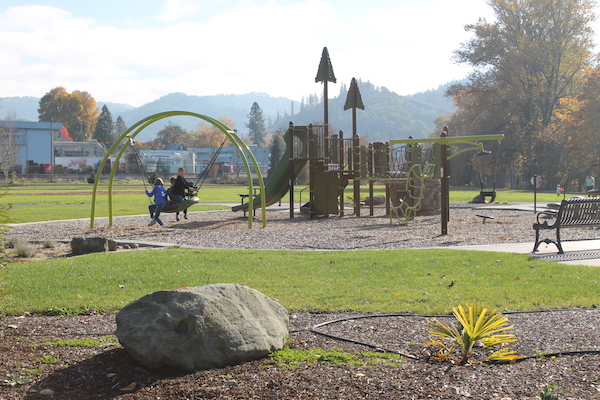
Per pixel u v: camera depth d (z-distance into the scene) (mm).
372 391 3859
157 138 188625
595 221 10969
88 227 16750
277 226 16953
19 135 88812
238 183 74875
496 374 4141
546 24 58969
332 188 21375
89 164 103250
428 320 5426
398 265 9141
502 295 6945
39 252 12055
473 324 4500
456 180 67875
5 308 6133
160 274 8570
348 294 7203
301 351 4762
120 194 43625
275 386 3980
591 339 4938
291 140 20594
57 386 4016
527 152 61219
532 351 4664
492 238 13242
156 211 16578
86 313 6445
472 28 62656
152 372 4316
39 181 74125
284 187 22750
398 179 18703
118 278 8273
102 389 3998
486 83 63281
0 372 4254
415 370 4262
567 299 6691
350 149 22344
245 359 4527
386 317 6023
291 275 8492
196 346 4340
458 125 72500
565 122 59156
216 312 4508
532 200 31312
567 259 9703
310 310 6480
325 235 14047
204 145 169500
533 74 61125
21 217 20500
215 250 11047
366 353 4684
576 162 58156
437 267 8938
